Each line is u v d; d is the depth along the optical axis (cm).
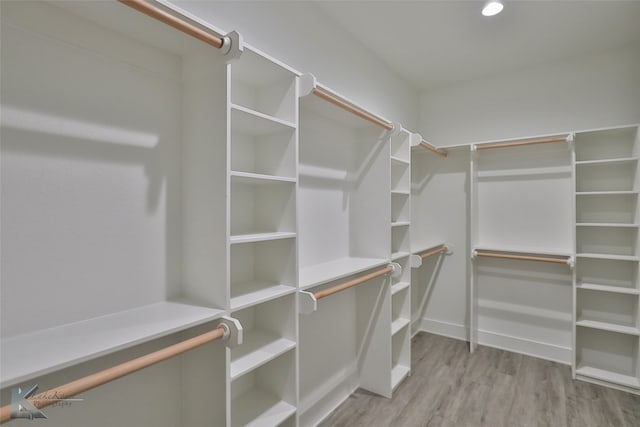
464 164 330
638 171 244
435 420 204
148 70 123
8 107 92
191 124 131
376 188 234
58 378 102
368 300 241
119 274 116
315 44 207
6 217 92
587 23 230
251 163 165
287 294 149
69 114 104
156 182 127
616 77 266
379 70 279
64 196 103
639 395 232
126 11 102
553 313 290
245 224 163
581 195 273
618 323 262
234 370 125
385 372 232
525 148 299
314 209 209
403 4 208
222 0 150
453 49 265
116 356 115
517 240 304
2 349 86
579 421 203
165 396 129
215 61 122
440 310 346
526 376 259
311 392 202
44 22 98
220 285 121
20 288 94
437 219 345
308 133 202
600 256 250
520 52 271
